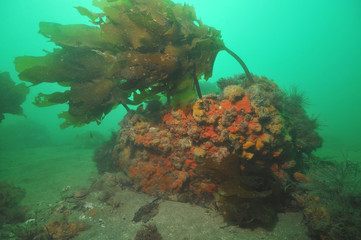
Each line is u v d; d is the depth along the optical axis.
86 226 3.70
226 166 3.18
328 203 2.76
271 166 3.65
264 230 2.92
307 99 4.98
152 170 4.56
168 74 3.47
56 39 3.85
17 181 6.30
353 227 2.34
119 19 3.34
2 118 9.16
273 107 3.71
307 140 4.42
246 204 2.93
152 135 4.41
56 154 10.24
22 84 9.35
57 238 3.38
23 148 13.66
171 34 3.30
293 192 3.47
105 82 4.07
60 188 5.63
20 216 4.21
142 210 3.85
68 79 4.05
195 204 3.93
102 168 6.61
